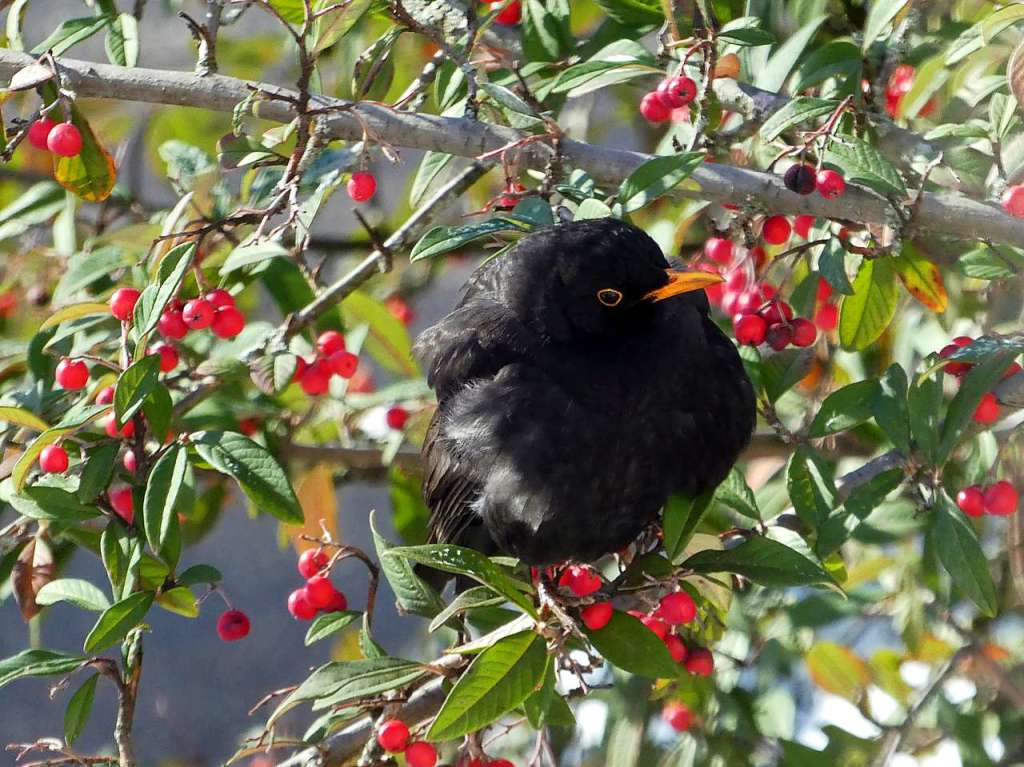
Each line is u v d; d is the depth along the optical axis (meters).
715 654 9.68
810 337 8.36
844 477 8.05
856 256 8.88
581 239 7.92
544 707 6.40
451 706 6.22
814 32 8.71
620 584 7.24
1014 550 9.16
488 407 8.04
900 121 9.10
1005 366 7.39
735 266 9.04
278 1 9.22
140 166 13.07
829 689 9.66
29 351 9.16
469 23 8.43
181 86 8.23
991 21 7.15
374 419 10.41
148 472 7.72
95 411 7.31
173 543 7.73
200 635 17.91
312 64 7.55
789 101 8.23
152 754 16.81
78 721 7.67
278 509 7.56
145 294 7.45
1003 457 8.91
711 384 7.86
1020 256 8.17
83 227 11.59
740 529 7.87
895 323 10.37
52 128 8.00
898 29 8.66
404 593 7.59
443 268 12.84
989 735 9.40
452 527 8.61
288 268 9.84
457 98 8.91
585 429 7.81
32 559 8.54
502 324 8.14
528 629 6.53
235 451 7.64
